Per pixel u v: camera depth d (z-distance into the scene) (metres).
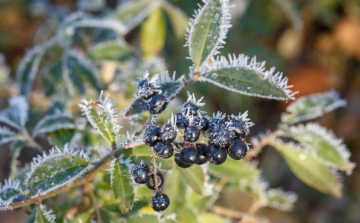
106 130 0.30
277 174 0.66
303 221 0.66
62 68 0.47
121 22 0.54
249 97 0.67
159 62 0.46
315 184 0.39
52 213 0.36
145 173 0.28
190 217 0.37
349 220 0.66
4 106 0.68
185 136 0.27
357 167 0.70
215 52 0.32
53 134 0.39
